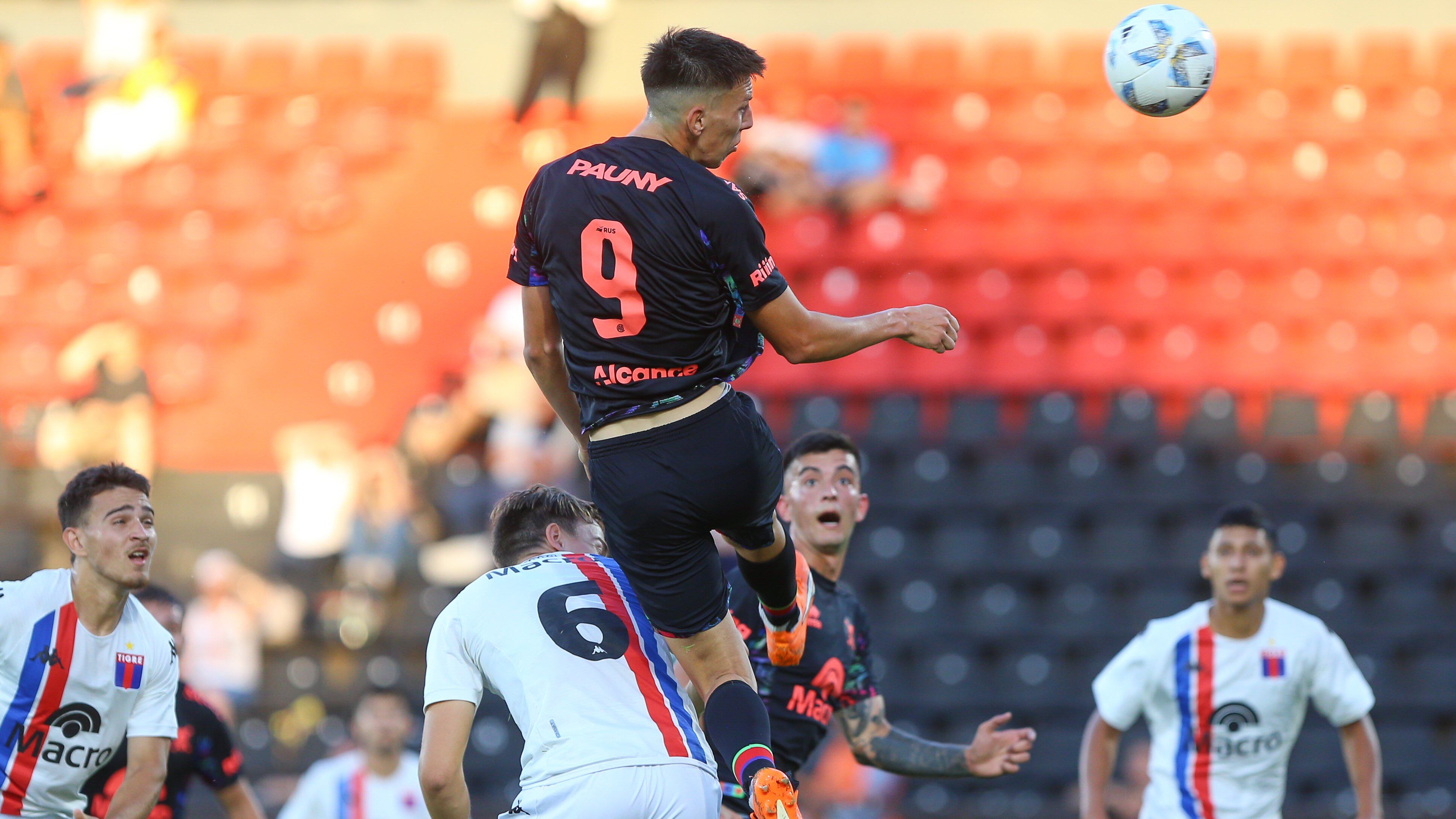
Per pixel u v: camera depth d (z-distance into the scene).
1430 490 40.12
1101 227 48.00
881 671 37.41
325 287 48.50
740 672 13.13
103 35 54.28
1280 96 51.25
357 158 52.19
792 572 13.45
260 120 53.66
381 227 49.94
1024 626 38.22
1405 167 49.12
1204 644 20.27
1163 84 15.08
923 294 46.25
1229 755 20.25
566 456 41.59
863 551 39.81
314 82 54.66
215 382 46.16
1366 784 20.20
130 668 16.52
